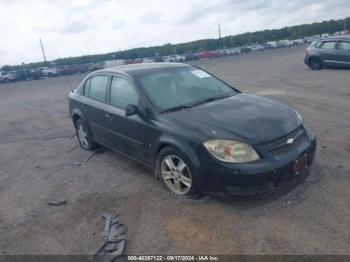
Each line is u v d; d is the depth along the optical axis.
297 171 3.77
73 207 4.34
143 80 4.84
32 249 3.54
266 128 3.76
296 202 3.81
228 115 4.06
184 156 3.88
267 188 3.56
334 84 11.48
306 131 4.21
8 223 4.14
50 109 12.81
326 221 3.43
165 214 3.89
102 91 5.60
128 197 4.41
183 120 4.06
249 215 3.66
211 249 3.22
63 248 3.50
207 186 3.77
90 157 6.13
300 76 14.72
